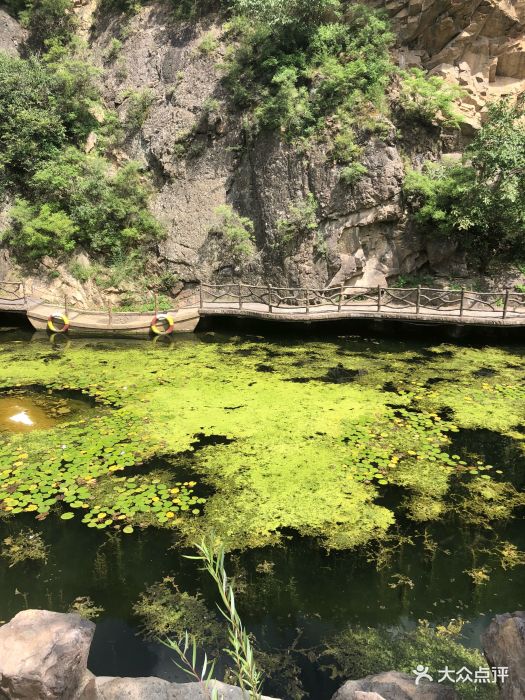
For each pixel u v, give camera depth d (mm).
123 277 15680
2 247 15492
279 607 4727
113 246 15938
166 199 16281
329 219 14586
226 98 15891
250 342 12656
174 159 16281
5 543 5473
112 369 10484
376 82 14484
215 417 8250
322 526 5672
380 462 6926
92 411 8438
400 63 15438
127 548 5398
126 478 6531
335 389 9414
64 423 7992
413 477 6625
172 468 6770
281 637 4426
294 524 5688
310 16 15141
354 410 8508
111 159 17172
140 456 7051
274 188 14914
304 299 14352
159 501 6074
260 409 8547
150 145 16703
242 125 15414
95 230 15789
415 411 8508
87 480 6461
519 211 13305
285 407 8625
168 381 9812
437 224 14328
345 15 15117
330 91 14547
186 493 6211
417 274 14953
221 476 6582
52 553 5344
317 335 13234
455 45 15273
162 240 16000
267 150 15008
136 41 18000
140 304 15586
